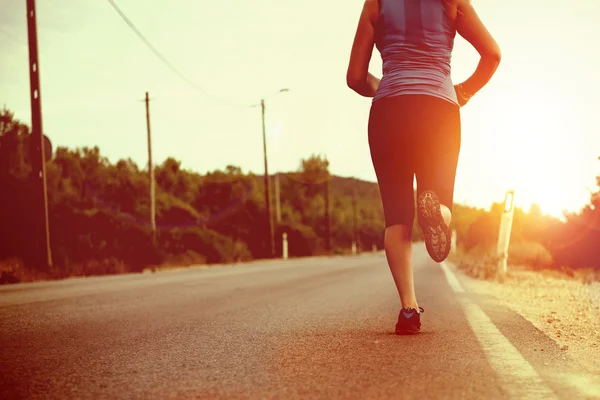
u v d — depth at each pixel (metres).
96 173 58.16
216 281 14.48
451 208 4.62
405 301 4.92
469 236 33.62
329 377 3.52
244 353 4.45
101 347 4.96
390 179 4.74
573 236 16.72
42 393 3.36
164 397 3.19
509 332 5.27
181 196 60.81
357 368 3.73
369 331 5.35
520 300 9.09
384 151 4.63
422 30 4.55
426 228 4.26
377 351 4.27
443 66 4.61
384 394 3.07
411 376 3.46
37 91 21.86
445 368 3.65
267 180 48.62
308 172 105.56
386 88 4.60
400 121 4.53
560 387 3.22
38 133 21.75
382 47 4.69
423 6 4.55
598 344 4.85
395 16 4.59
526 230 23.33
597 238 16.36
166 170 62.03
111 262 24.58
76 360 4.39
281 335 5.30
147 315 7.32
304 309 7.50
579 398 2.98
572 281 13.55
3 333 5.92
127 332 5.84
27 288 13.70
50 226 27.09
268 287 11.91
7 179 22.27
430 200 4.19
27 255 21.28
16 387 3.51
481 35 4.61
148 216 37.44
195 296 10.10
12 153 29.36
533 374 3.48
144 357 4.43
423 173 4.65
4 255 20.97
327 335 5.18
